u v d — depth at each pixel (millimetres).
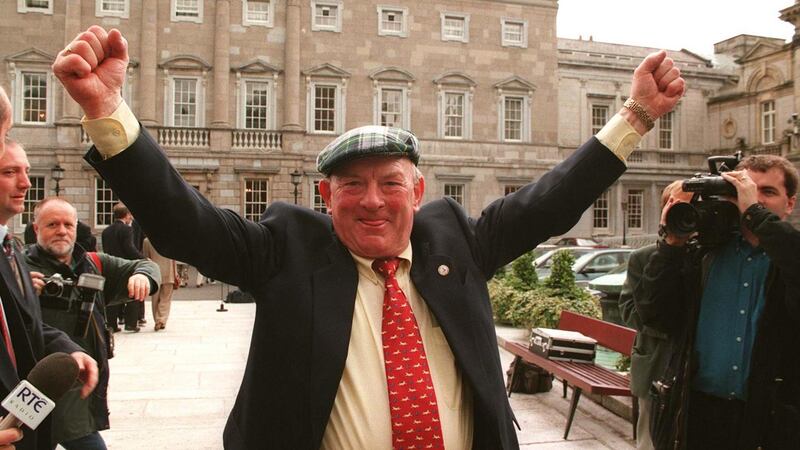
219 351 9789
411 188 2135
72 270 3998
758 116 37500
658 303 3021
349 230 2096
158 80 28703
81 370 2811
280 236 2100
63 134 26984
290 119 29562
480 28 32750
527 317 10117
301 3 30250
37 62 27438
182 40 28984
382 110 31297
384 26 31438
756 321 2807
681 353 2973
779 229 2641
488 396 1970
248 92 29766
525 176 33094
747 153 37750
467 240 2271
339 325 1959
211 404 6883
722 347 2871
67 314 3758
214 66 29062
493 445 1970
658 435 3029
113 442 5656
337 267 2068
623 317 4160
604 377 5727
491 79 32844
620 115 2227
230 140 28938
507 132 33250
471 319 2070
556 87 33844
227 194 28797
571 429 5930
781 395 2730
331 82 30562
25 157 3209
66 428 3596
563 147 35562
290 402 1905
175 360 9109
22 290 2834
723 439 2863
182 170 28297
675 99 2201
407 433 1919
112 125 1691
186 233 1806
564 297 10109
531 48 33500
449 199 2463
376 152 2016
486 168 32594
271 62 29828
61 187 26922
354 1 30969
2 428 1927
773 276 2775
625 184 36906
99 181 27344
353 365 1991
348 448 1935
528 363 7270
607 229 36469
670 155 38250
